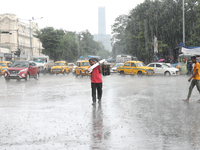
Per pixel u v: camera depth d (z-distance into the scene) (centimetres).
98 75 1016
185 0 4306
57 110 870
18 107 932
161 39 4625
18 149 477
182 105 968
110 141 521
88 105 973
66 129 619
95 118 742
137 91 1447
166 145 493
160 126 645
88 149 474
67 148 480
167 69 3097
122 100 1101
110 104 995
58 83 2055
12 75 2198
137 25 5066
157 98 1162
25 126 652
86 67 2881
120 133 581
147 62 5606
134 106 947
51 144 505
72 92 1406
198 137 547
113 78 2731
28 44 8831
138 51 5059
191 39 4206
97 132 591
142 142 513
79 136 559
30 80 2444
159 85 1841
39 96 1238
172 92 1398
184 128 625
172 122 689
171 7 4347
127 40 5794
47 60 3903
